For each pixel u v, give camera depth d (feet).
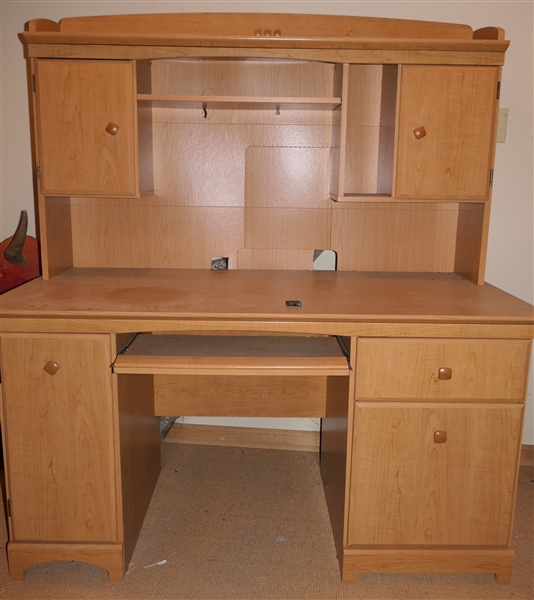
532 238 6.86
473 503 5.24
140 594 5.16
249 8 6.43
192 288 5.79
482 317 4.83
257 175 6.61
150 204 6.68
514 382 4.99
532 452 7.42
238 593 5.18
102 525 5.24
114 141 5.65
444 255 6.79
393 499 5.22
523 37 6.39
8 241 6.79
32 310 4.81
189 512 6.37
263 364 4.99
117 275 6.39
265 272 6.70
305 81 6.37
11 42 6.46
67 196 5.93
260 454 7.59
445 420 5.06
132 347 5.32
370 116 6.42
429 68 5.52
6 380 4.96
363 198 5.79
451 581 5.40
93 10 6.45
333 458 6.09
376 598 5.16
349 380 5.00
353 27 6.14
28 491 5.18
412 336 4.91
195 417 7.76
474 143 5.67
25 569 5.39
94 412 5.02
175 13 6.13
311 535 6.02
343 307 5.09
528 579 5.42
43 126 5.63
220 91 6.39
